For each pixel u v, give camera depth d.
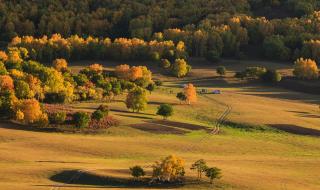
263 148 171.50
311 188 128.12
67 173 125.75
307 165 152.25
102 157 146.25
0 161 131.25
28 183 115.25
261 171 140.50
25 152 141.88
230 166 143.38
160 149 159.25
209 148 165.62
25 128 168.12
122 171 130.25
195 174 130.25
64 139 158.62
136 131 176.88
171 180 125.38
